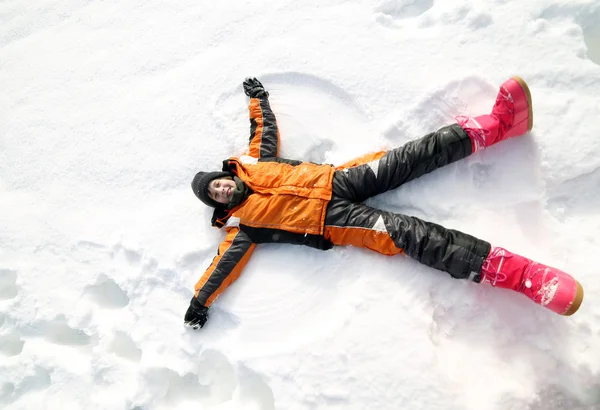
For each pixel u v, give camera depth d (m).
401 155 1.78
